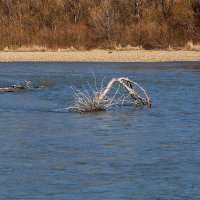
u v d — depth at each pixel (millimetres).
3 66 83125
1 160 27734
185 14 107625
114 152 29312
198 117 40250
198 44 102062
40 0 112375
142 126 36812
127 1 109000
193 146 30672
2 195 22438
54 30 103812
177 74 70188
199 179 24391
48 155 28719
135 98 45688
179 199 21922
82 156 28469
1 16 108938
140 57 91688
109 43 101000
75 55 94312
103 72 73688
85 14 108375
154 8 109375
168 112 42312
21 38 102188
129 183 23891
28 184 23797
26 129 35969
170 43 101750
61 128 36188
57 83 62094
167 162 27188
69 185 23656
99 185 23656
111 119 39312
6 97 50656
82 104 45031
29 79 66000
